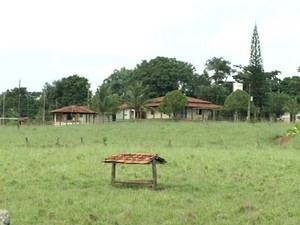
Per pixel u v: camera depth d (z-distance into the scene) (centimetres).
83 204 1667
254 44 9500
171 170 2525
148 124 6278
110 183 2117
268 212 1555
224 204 1691
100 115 8369
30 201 1720
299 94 10794
